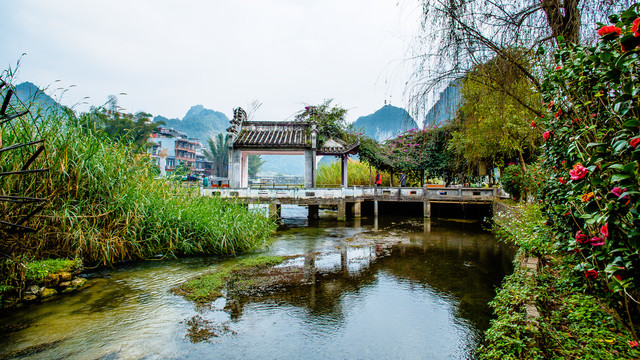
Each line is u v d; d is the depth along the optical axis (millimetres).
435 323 5199
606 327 3672
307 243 11250
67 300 6016
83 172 7559
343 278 7461
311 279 7375
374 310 5711
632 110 2512
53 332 4852
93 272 7586
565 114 3682
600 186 2754
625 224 2488
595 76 3113
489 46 4855
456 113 5500
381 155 22703
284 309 5750
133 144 9656
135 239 8461
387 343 4613
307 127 19656
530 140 10602
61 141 7320
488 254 9820
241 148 17578
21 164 6590
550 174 4750
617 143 2227
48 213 7059
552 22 4547
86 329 4957
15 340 4625
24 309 5609
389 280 7336
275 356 4301
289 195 15906
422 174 22469
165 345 4543
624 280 2582
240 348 4484
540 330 3701
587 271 3146
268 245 10820
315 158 17734
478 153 12070
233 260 8766
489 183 21125
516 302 4594
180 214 9219
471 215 18781
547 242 5688
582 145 3170
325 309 5754
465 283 7109
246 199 15297
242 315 5500
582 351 3273
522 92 5609
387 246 10930
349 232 13688
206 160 61312
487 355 3623
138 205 8648
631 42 2102
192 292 6426
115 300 6039
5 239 6246
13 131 6566
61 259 6957
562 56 4066
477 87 5234
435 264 8688
